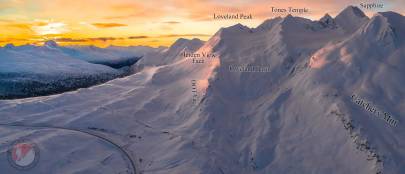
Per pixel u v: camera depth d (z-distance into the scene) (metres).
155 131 196.12
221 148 173.62
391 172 138.88
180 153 165.38
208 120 196.00
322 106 185.12
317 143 166.88
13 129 195.75
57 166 156.62
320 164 154.12
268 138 179.12
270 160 164.25
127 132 196.38
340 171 148.00
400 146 150.62
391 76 193.00
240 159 166.88
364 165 145.62
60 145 174.12
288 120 191.12
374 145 150.75
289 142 173.38
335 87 196.75
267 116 198.25
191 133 189.12
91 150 172.75
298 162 158.62
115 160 162.88
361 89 189.75
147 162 161.62
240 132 191.12
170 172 150.25
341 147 158.75
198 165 154.38
